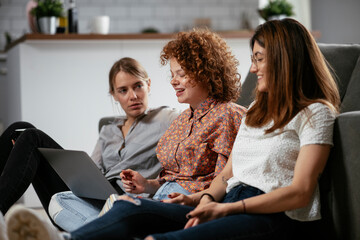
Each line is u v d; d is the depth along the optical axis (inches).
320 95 62.1
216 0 276.2
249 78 90.2
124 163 89.0
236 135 70.9
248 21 275.3
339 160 58.8
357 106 69.7
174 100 155.5
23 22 247.1
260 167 60.4
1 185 78.8
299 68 61.0
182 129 76.2
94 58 153.6
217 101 74.4
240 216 55.9
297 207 55.6
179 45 74.9
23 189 80.5
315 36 156.6
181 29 271.6
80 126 154.2
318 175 56.7
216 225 53.9
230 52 79.2
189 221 56.9
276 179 59.3
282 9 176.4
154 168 88.8
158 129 90.2
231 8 277.1
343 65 77.1
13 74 165.5
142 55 154.6
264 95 64.2
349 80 76.1
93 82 154.1
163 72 154.9
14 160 80.7
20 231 51.4
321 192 62.0
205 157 71.7
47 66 152.0
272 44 61.7
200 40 74.7
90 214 78.1
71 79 153.2
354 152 56.8
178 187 72.2
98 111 154.9
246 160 62.7
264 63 62.5
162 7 271.3
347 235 58.5
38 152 83.3
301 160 56.8
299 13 256.2
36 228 51.1
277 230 56.9
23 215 50.7
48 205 90.0
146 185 74.5
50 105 152.6
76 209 78.8
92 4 263.4
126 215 56.5
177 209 61.1
